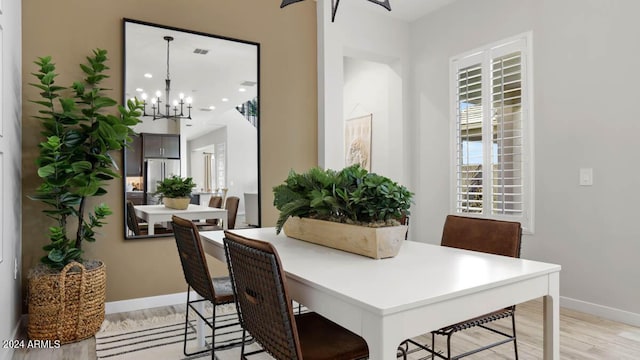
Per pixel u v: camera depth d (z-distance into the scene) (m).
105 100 2.82
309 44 4.09
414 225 4.54
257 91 3.77
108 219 3.11
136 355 2.33
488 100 3.74
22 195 2.79
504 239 1.90
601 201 2.96
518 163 3.50
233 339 2.56
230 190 3.62
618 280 2.86
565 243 3.17
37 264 2.82
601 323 2.81
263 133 3.81
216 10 3.57
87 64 3.04
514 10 3.53
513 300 1.35
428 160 4.38
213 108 3.54
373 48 4.34
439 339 2.54
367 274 1.37
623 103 2.84
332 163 4.05
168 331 2.71
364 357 1.39
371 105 5.16
